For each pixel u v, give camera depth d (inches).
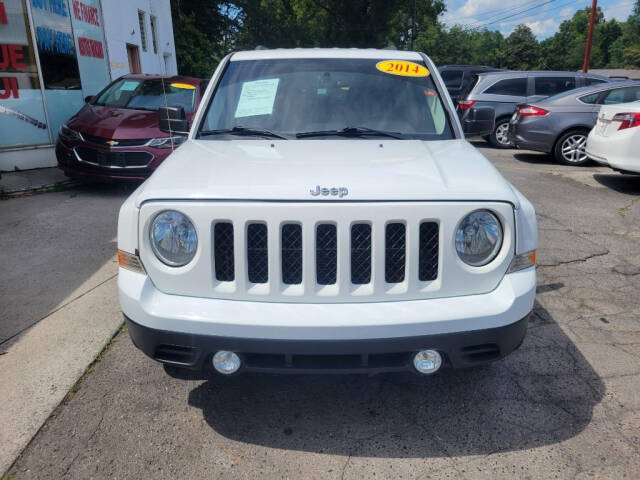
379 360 89.5
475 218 89.8
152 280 91.1
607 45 3818.9
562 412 106.8
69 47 393.1
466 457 94.7
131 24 536.4
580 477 89.7
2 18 332.5
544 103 390.9
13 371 120.7
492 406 109.0
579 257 195.9
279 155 108.6
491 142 490.3
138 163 278.8
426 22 2030.0
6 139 340.2
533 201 277.7
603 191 300.8
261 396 112.5
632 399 110.8
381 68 143.3
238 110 133.2
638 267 186.4
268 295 88.2
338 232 86.4
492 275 91.1
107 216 248.7
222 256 90.0
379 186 89.9
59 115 378.9
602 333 139.5
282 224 86.8
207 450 96.3
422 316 86.7
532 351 130.2
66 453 95.0
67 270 182.2
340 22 1498.5
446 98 136.9
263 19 1302.9
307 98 134.3
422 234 89.6
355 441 99.0
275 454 95.5
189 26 940.0
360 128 127.3
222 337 86.7
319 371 89.0
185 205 87.6
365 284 89.5
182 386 115.3
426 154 110.4
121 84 328.8
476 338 89.0
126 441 98.3
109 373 120.0
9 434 99.7
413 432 101.3
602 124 304.2
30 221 240.4
